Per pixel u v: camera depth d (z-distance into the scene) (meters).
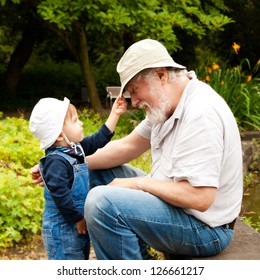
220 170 2.87
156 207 2.85
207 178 2.74
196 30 8.90
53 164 3.04
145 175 3.51
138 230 2.87
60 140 3.12
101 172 3.48
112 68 15.81
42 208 4.52
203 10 10.06
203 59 15.93
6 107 12.35
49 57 17.02
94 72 15.28
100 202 2.79
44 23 10.03
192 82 2.91
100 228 2.82
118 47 16.28
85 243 3.17
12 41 15.95
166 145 2.98
